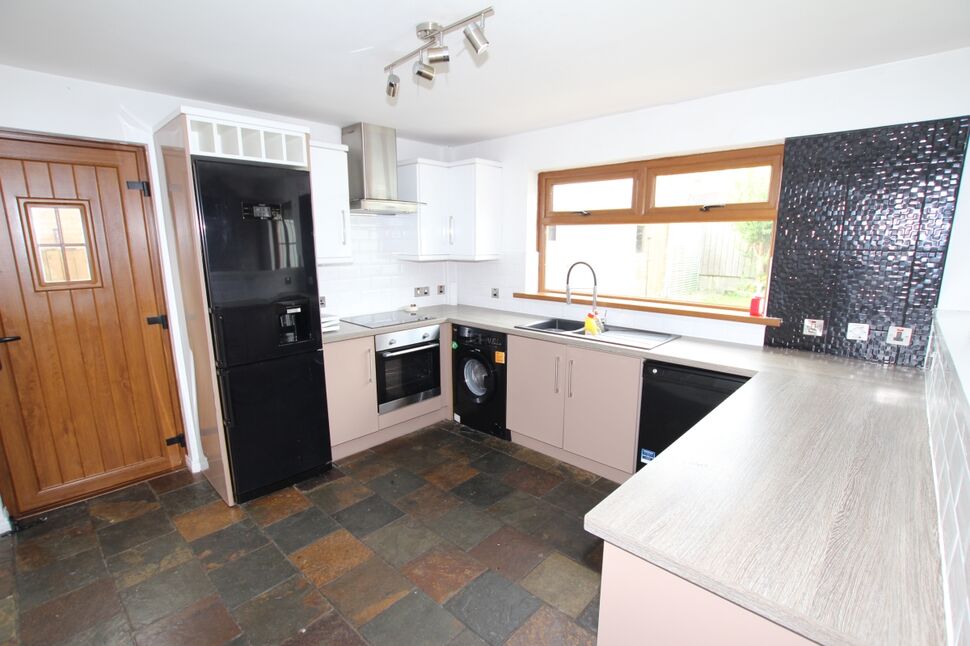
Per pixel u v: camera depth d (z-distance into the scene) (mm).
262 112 3025
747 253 2807
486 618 1822
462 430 3641
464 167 3670
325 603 1896
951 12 1627
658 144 2912
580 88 2520
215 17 1685
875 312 2324
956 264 2100
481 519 2475
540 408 3141
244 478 2586
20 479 2453
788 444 1408
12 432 2408
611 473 2869
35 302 2412
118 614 1836
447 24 1761
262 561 2143
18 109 2201
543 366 3074
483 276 4137
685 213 2967
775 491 1143
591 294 3592
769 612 792
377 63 2162
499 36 1855
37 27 1741
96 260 2561
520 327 3275
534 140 3568
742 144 2617
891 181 2199
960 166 2037
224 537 2314
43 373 2473
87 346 2594
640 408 2633
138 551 2207
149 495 2695
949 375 1232
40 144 2332
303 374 2742
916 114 2104
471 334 3500
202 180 2223
